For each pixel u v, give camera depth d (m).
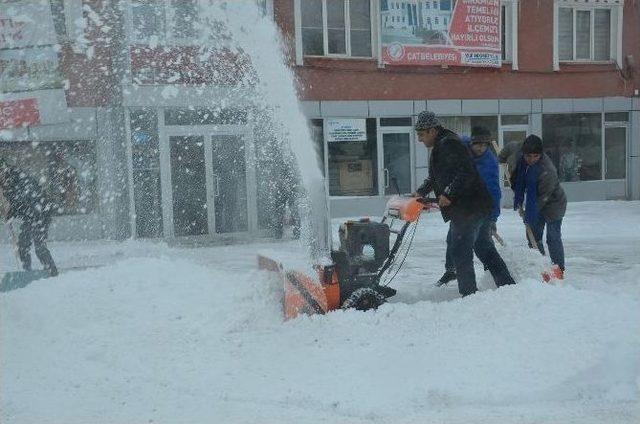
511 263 5.68
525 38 16.73
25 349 4.27
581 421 3.15
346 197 15.19
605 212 14.72
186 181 12.80
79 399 3.51
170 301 4.97
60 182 11.70
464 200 5.20
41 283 5.55
